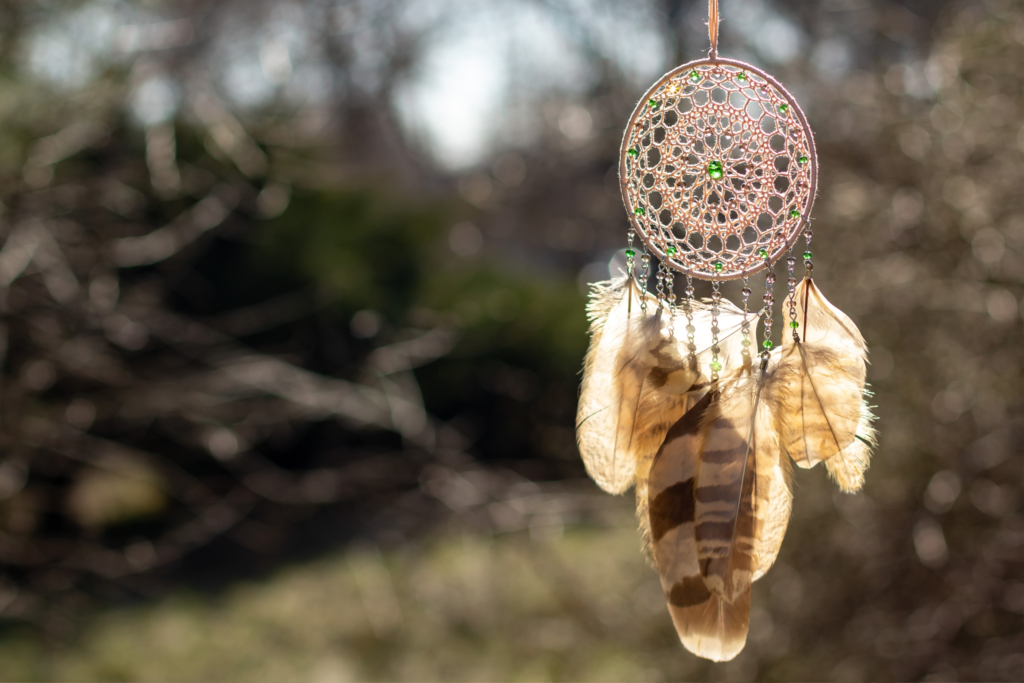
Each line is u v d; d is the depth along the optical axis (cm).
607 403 97
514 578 461
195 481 507
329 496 532
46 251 393
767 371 93
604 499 457
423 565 507
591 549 474
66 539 460
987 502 303
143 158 444
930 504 305
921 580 323
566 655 402
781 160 231
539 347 631
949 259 318
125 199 434
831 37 434
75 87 396
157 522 543
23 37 380
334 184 617
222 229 585
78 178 430
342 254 616
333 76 652
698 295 358
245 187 490
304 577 538
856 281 337
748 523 88
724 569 85
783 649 341
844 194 347
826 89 376
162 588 520
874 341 330
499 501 464
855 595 336
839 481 92
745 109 95
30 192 385
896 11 386
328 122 662
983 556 298
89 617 473
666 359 95
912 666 318
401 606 477
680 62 641
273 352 597
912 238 326
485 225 798
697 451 91
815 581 343
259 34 491
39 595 420
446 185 889
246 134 462
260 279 604
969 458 299
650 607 379
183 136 476
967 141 314
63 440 427
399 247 652
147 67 401
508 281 684
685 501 90
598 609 402
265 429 519
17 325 400
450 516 500
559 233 731
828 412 90
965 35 329
